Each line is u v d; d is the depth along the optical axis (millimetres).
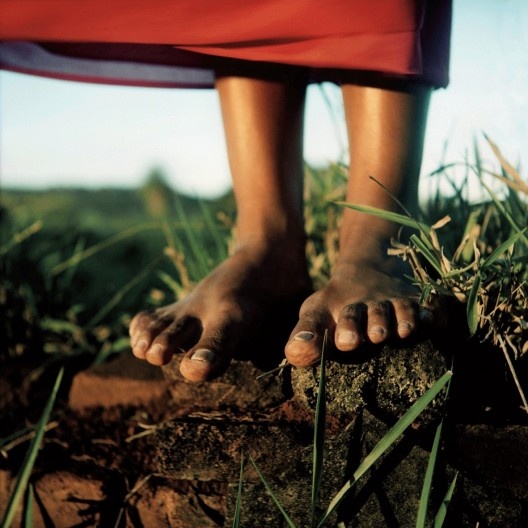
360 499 1002
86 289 2383
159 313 1206
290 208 1257
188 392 1227
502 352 1076
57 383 968
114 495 1187
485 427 1008
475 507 983
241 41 1066
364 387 1039
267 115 1224
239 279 1188
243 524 1052
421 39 1121
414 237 1036
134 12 1060
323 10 1002
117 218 7527
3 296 1780
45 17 1068
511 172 1163
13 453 1292
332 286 1105
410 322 1019
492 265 1063
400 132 1158
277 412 1139
